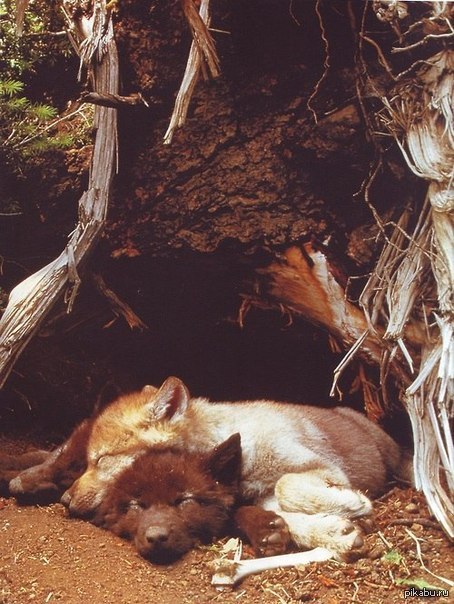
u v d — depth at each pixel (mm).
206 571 1371
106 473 1560
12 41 1904
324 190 1702
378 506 1597
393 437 1886
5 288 1950
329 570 1348
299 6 1633
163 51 1702
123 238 1769
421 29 1551
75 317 1904
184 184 1718
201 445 1596
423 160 1521
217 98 1687
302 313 1765
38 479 1625
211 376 2045
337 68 1648
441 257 1526
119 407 1638
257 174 1691
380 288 1628
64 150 1838
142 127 1736
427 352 1595
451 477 1461
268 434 1576
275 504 1536
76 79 1920
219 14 1662
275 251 1716
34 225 1887
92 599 1289
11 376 1961
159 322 1938
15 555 1405
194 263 1776
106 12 1682
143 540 1396
